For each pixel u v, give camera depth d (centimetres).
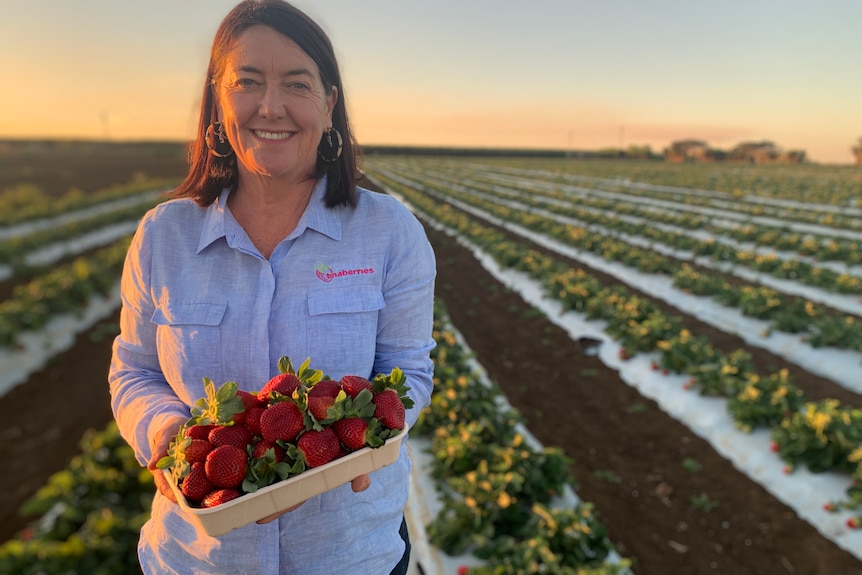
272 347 173
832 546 493
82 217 2525
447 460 548
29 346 908
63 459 649
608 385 830
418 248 189
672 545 504
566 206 2766
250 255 178
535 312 1155
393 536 198
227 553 173
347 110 187
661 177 4675
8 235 2089
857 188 3372
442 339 892
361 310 175
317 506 175
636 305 999
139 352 191
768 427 646
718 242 1558
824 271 1257
